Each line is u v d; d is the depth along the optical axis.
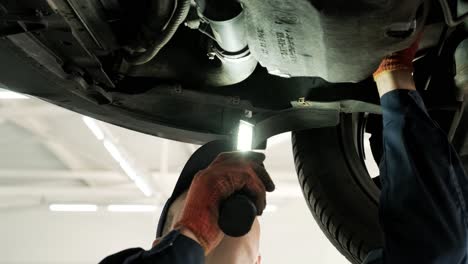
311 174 1.56
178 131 1.60
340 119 1.60
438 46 1.38
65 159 6.44
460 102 1.40
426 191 1.03
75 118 5.52
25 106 5.30
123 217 7.71
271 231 7.64
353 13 0.91
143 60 1.26
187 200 0.96
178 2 1.13
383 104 1.12
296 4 0.93
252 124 1.36
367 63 1.07
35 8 1.10
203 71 1.39
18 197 7.20
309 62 1.11
